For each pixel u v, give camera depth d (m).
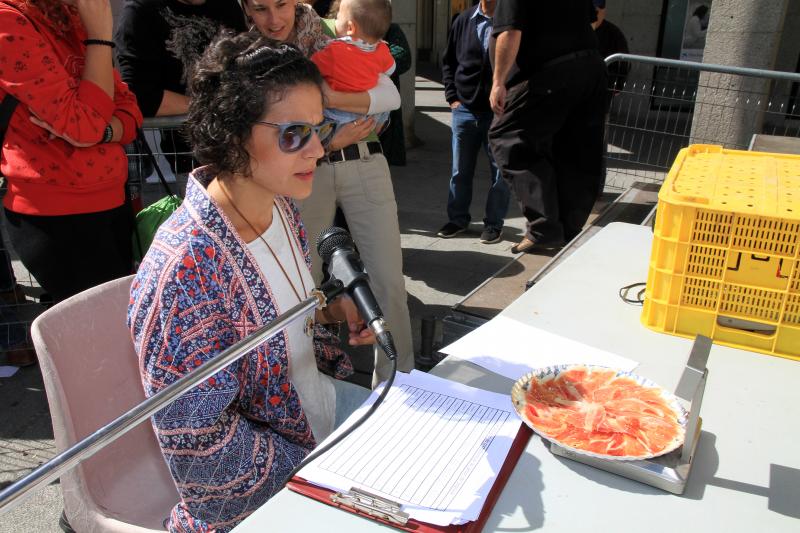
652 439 1.16
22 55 2.02
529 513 1.04
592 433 1.18
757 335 1.51
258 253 1.42
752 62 5.45
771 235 1.41
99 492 1.53
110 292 1.61
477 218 5.40
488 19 4.28
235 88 1.24
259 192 1.38
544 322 1.65
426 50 15.39
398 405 1.30
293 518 1.03
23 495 0.86
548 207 3.62
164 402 0.97
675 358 1.49
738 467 1.15
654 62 4.42
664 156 6.11
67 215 2.32
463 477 1.11
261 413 1.46
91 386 1.53
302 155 1.31
